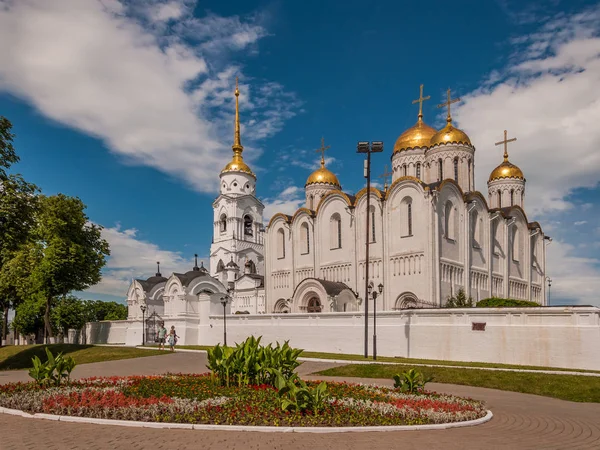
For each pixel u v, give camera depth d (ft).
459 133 213.66
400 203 185.98
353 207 200.54
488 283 198.80
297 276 221.87
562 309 108.78
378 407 54.29
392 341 134.62
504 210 223.10
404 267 181.06
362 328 140.36
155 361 120.37
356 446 39.91
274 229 236.43
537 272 238.07
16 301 243.81
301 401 50.96
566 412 64.13
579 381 85.46
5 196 116.26
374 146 119.24
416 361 115.96
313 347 150.00
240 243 312.91
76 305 313.73
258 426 44.98
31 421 47.44
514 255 224.53
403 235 183.21
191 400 53.72
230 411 49.49
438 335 126.11
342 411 51.42
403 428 47.57
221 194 321.93
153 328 199.82
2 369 131.54
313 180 270.87
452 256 183.32
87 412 49.37
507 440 44.88
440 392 80.64
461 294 167.53
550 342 109.19
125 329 209.97
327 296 180.34
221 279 303.07
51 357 67.62
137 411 48.55
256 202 323.37
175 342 163.73
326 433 44.47
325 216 213.25
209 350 66.90
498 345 116.37
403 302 180.34
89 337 229.45
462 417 53.26
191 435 42.16
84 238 194.29
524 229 229.66
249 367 65.21
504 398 76.38
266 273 236.22
